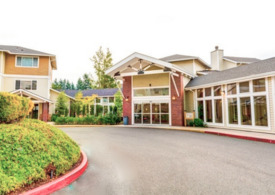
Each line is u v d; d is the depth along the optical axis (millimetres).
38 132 4559
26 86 20297
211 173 4277
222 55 24906
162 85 15703
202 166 4801
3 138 3756
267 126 10164
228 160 5336
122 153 6266
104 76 44688
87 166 4879
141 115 16172
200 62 21766
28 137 4066
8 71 19844
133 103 16516
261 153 6133
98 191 3393
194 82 15875
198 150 6629
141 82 16438
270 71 9867
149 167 4758
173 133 11023
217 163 5047
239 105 11750
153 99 15891
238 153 6145
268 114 10125
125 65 15695
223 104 12789
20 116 5238
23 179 3244
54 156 4008
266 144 7633
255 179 3908
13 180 3102
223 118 12766
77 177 4094
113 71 16016
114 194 3260
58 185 3551
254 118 10805
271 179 3910
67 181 3777
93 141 8508
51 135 4766
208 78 14938
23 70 20312
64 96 22438
